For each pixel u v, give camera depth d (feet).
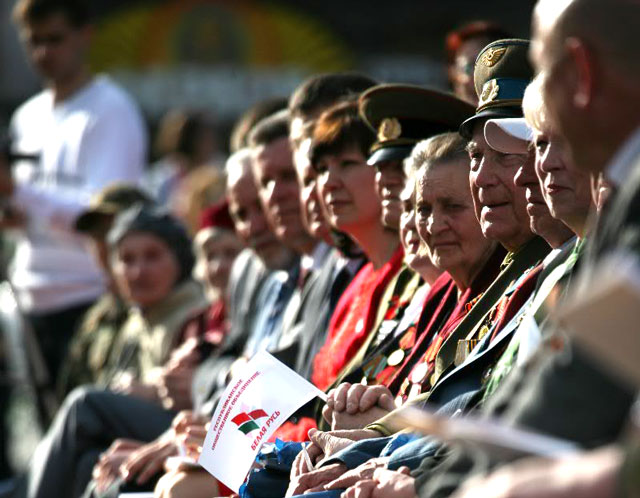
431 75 167.02
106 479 32.65
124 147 53.36
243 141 39.99
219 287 42.88
